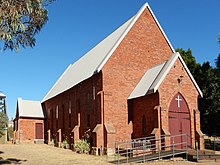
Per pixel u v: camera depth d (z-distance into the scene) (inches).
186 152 1083.3
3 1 726.5
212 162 1013.8
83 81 1541.6
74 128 1555.1
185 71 1300.4
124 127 1346.0
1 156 1205.7
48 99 2209.6
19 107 2278.5
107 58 1370.6
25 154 1282.0
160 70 1320.1
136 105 1349.7
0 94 2128.4
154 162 1014.4
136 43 1456.7
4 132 2126.0
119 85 1376.7
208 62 2071.9
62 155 1246.3
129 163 996.6
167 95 1234.6
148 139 1234.6
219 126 1931.6
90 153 1326.3
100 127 1293.1
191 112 1286.9
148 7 1521.9
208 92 1893.5
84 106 1520.7
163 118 1202.6
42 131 2255.2
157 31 1523.1
